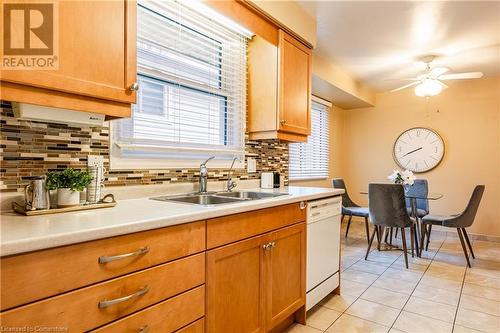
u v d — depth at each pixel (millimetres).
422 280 2830
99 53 1227
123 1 1310
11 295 785
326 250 2326
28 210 1162
